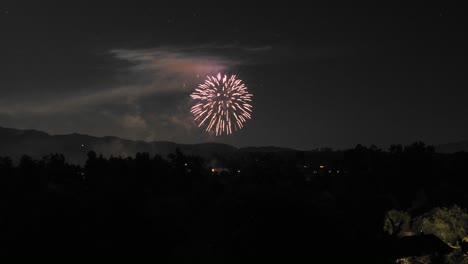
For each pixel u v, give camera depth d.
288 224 53.94
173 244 58.06
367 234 61.88
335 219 56.94
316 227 54.31
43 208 57.19
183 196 98.88
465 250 70.38
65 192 63.19
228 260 53.66
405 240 68.88
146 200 65.56
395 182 167.50
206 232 61.94
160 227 58.41
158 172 128.38
